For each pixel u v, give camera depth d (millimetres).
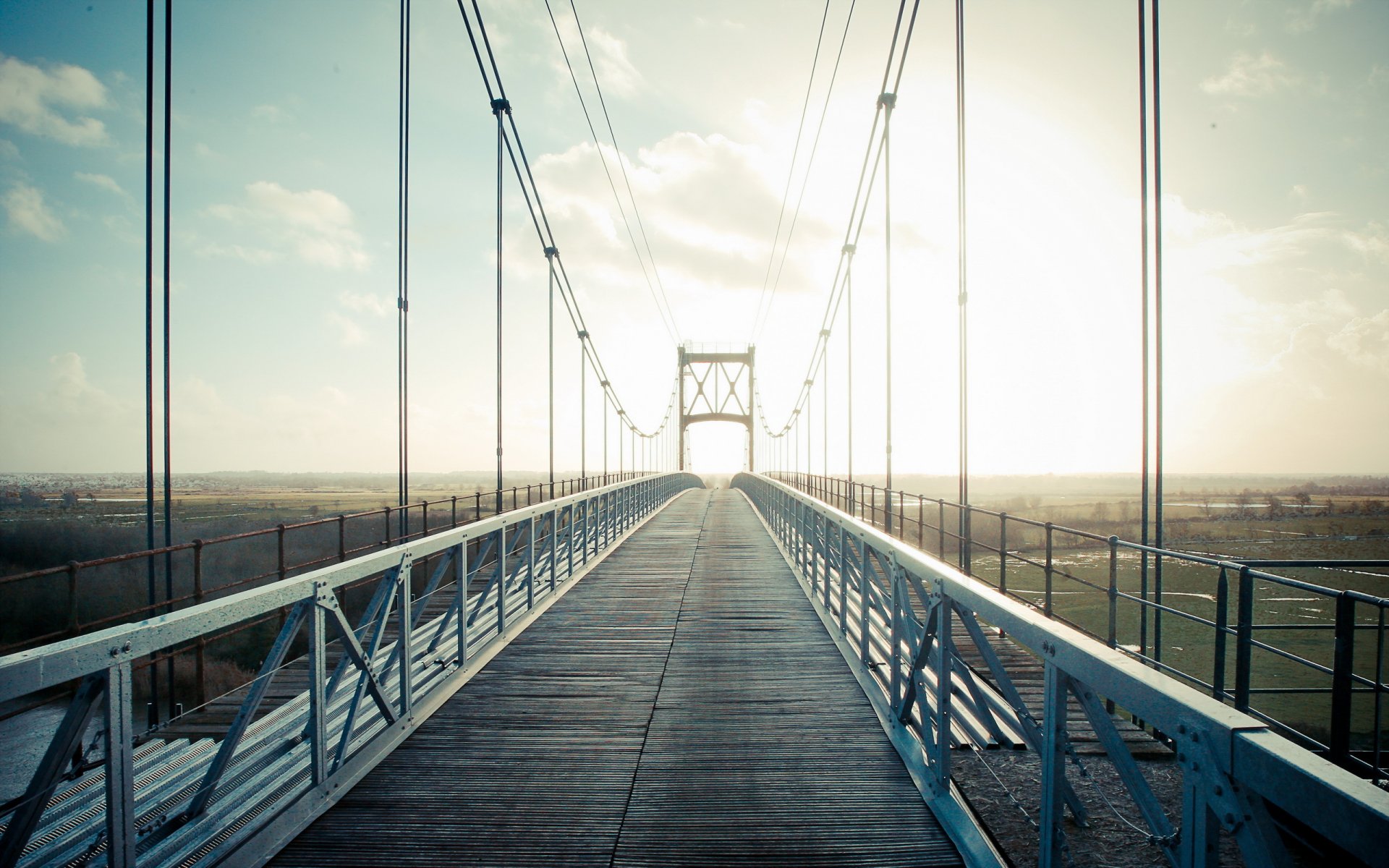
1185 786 1197
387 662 3266
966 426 7656
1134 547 3729
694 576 8016
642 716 3623
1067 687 1669
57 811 2014
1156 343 4926
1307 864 2320
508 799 2736
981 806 2551
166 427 6039
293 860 2324
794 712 3678
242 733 2238
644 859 2326
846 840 2438
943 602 2562
